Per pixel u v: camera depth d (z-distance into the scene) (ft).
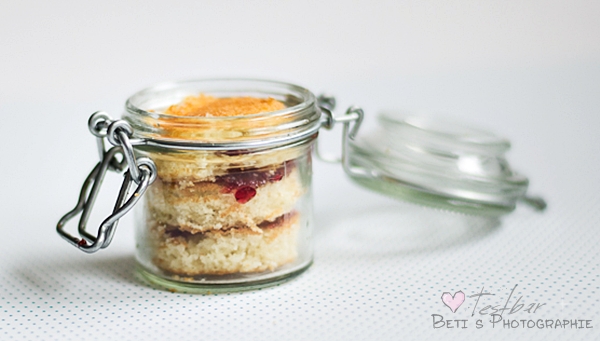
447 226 1.75
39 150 2.08
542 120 2.28
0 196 1.85
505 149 1.73
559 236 1.69
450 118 1.92
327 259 1.62
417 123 1.83
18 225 1.73
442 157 1.68
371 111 2.30
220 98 1.61
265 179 1.48
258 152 1.46
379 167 1.69
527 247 1.65
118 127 1.45
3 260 1.61
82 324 1.44
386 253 1.64
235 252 1.50
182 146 1.44
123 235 1.71
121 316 1.46
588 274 1.56
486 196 1.68
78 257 1.63
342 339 1.40
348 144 1.69
